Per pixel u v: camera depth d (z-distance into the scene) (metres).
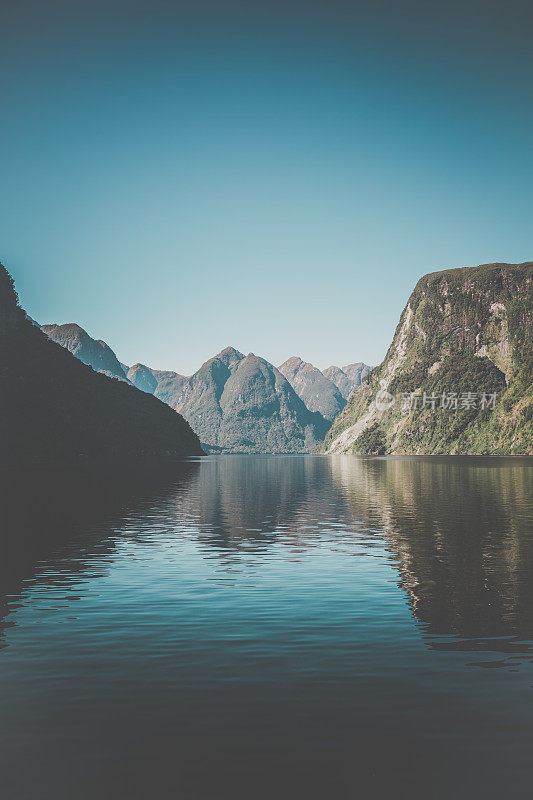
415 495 83.12
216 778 13.01
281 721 15.41
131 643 21.19
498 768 13.38
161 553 39.16
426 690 17.20
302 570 33.62
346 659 19.58
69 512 61.41
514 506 66.69
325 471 172.25
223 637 21.83
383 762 13.59
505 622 23.50
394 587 29.34
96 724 15.30
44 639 21.66
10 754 13.97
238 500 78.94
